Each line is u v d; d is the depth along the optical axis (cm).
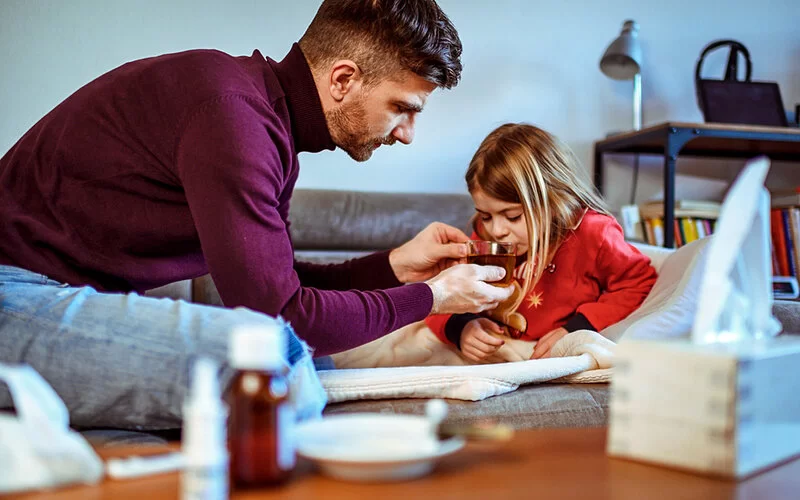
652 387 66
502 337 179
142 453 71
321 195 264
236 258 108
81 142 119
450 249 162
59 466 58
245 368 58
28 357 97
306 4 292
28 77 271
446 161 303
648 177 323
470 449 72
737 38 332
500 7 308
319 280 167
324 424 66
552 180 178
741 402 62
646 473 63
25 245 116
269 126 118
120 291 124
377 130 138
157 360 94
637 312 159
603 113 318
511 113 309
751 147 311
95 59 275
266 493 56
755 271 77
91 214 118
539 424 117
